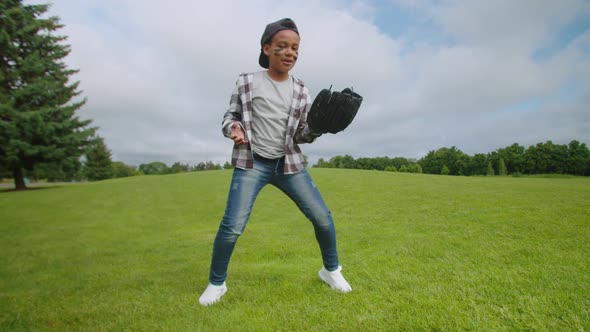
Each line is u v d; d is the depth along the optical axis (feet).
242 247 15.03
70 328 7.08
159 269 12.35
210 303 7.84
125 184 64.54
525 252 10.62
